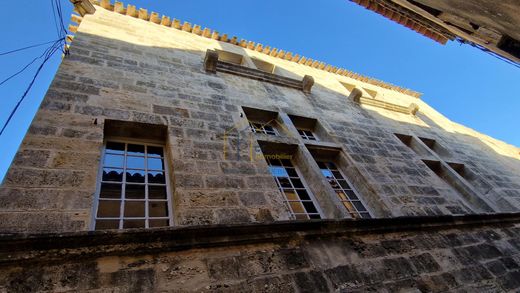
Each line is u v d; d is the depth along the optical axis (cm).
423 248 495
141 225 405
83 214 349
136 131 529
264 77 920
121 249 308
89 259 296
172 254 331
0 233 287
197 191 440
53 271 278
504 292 488
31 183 353
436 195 725
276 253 381
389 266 436
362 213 634
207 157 512
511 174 1108
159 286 301
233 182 484
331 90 1130
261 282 345
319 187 595
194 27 1091
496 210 778
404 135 1010
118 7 943
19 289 258
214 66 812
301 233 412
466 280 476
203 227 350
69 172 387
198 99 666
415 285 427
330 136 791
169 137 522
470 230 591
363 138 855
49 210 336
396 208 622
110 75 607
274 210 467
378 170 727
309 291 355
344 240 442
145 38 850
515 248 599
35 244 277
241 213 438
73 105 490
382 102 1173
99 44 703
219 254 353
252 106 752
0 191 330
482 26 530
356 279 396
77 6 792
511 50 552
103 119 495
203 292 313
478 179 958
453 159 1019
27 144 393
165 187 471
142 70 677
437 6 539
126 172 472
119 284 289
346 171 721
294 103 883
